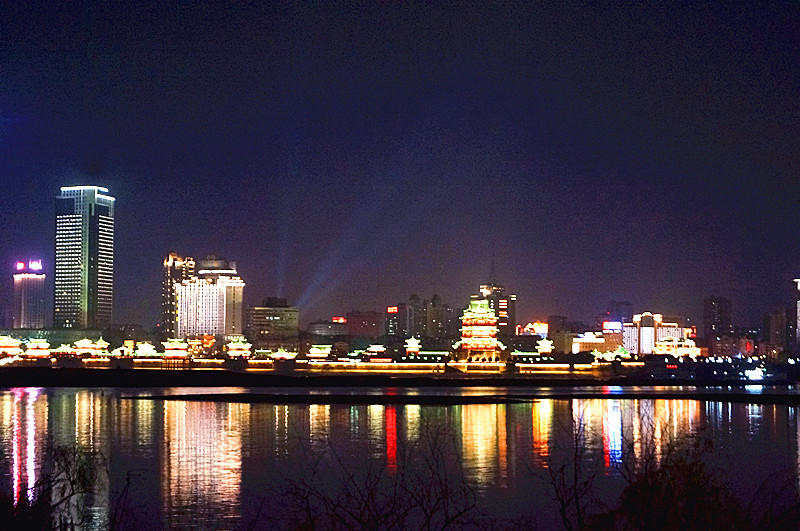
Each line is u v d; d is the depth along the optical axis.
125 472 76.94
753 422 142.50
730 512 30.75
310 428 124.25
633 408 177.00
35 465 80.25
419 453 92.81
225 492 66.69
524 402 192.62
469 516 55.84
